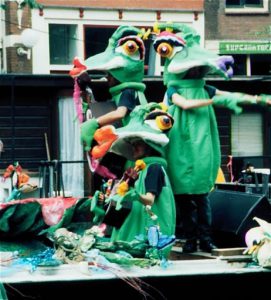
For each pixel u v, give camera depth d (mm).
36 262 7867
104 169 9180
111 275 7711
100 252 8008
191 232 9227
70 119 24172
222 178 17625
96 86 14203
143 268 7938
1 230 9094
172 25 9500
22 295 7578
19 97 24266
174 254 9312
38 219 9164
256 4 32719
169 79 9398
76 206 9148
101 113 9617
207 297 7965
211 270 7918
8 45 30312
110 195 8844
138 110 8938
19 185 12047
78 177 23922
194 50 9328
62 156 24266
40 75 23281
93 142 9203
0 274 7699
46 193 15539
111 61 9531
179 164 9094
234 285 8023
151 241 8180
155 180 8688
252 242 8273
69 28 31172
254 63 32875
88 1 31250
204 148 9109
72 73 9758
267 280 8086
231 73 9367
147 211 8578
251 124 26938
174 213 8883
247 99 8961
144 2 31906
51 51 30922
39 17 30688
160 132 8867
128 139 8961
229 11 32500
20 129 24266
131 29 9656
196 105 9070
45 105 24328
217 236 9609
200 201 9203
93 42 31531
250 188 11328
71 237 8172
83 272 7730
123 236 8727
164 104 9195
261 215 9297
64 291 7668
